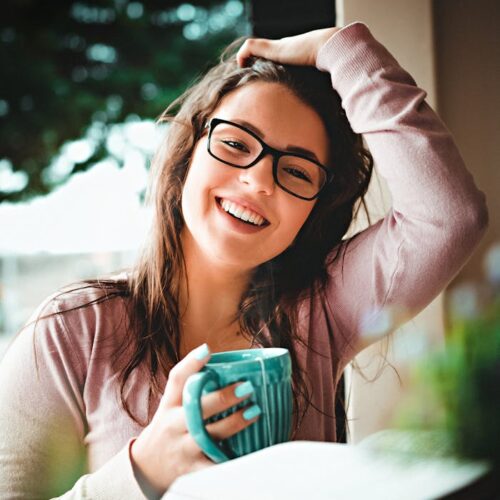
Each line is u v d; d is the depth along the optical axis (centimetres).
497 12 126
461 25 127
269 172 82
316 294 99
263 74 88
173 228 90
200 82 99
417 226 88
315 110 88
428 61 125
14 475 79
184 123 92
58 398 85
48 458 83
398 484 47
